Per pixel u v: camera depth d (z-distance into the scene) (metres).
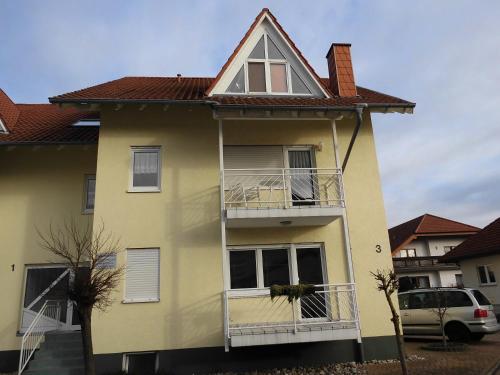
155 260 10.76
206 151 11.62
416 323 14.49
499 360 10.27
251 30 12.77
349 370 9.95
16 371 10.78
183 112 11.77
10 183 11.99
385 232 11.74
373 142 12.36
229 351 10.30
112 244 10.62
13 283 11.36
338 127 12.42
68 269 11.65
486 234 21.94
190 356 10.19
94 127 13.02
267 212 10.51
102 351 9.94
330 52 14.06
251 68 12.70
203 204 11.23
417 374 9.10
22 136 11.92
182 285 10.60
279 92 12.61
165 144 11.49
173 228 10.95
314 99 12.22
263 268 11.27
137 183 11.31
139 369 10.19
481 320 13.06
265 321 10.66
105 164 11.14
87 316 8.01
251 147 12.08
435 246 30.94
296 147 12.28
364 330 11.04
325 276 11.29
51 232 11.52
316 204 11.77
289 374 9.88
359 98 12.75
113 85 13.20
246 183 11.73
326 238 11.52
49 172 12.17
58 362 9.80
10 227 11.69
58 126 13.05
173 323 10.33
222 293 10.67
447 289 14.14
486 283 21.12
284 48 12.91
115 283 9.51
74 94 11.38
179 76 15.54
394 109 12.06
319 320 10.79
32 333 10.87
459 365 9.88
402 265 27.23
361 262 11.47
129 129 11.46
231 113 10.91
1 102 13.45
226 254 11.16
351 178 12.02
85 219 11.94
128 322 10.18
